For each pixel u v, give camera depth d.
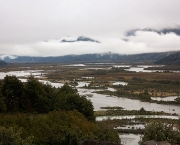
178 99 175.50
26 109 90.81
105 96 192.12
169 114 132.25
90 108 94.88
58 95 100.06
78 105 93.50
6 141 41.03
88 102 96.50
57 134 62.69
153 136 54.34
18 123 64.88
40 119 69.19
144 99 179.50
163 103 167.00
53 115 73.75
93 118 95.56
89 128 73.75
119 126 105.56
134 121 113.88
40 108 91.56
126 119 117.12
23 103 91.38
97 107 147.75
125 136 91.38
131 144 80.06
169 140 53.97
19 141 42.94
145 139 54.19
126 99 180.00
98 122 108.38
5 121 64.69
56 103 92.75
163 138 53.28
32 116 74.25
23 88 92.75
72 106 92.06
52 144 59.19
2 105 83.12
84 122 75.38
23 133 60.47
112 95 196.75
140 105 158.12
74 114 81.50
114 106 151.38
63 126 67.69
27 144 43.88
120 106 152.62
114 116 125.75
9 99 91.00
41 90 94.62
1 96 87.50
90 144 45.84
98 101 169.12
